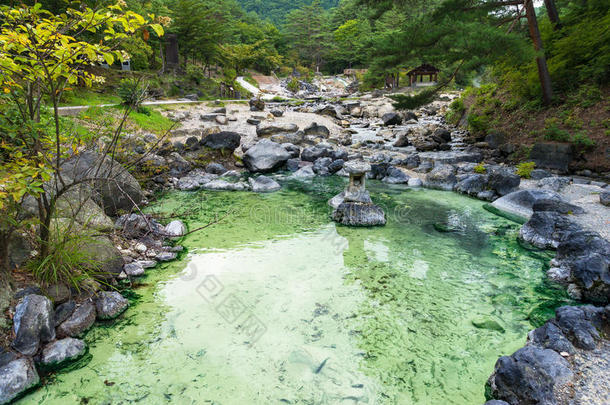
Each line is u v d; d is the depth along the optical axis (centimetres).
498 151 1521
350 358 391
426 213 895
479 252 675
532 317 473
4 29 309
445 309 489
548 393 316
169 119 1805
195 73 3362
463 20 1528
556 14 1634
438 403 332
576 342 385
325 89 6053
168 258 617
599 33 1367
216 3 5750
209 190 1087
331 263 622
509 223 830
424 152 1670
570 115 1369
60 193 417
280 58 7131
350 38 6994
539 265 623
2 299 383
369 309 486
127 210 766
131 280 545
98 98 1944
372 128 2498
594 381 332
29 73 346
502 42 1255
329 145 1587
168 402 327
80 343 395
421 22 1518
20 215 452
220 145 1404
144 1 2477
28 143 405
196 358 387
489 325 454
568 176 1194
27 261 445
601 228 706
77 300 446
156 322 448
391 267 611
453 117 2511
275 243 704
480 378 365
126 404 324
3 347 352
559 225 711
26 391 333
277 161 1350
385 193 1081
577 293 520
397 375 367
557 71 1491
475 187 1056
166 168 1127
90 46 330
